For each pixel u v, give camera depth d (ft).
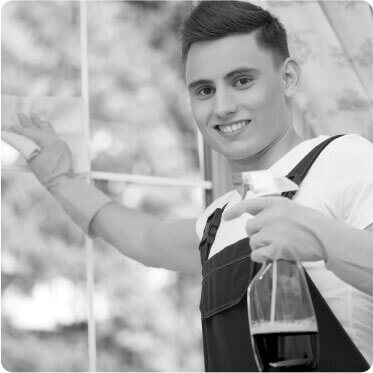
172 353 10.50
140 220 9.71
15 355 9.47
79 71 10.26
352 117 10.70
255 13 7.82
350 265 6.26
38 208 9.83
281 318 5.80
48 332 9.71
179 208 10.77
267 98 7.72
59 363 9.72
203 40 7.78
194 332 10.69
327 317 6.75
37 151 9.66
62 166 9.73
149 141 10.64
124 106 10.50
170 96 10.88
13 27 9.88
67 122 9.89
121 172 10.38
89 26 10.39
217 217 8.13
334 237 6.23
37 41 10.02
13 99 9.64
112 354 10.11
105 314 10.14
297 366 5.76
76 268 9.98
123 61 10.58
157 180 10.61
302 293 5.91
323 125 10.68
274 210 6.22
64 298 9.84
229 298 7.21
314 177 7.38
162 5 10.96
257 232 6.27
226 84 7.69
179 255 9.42
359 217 7.10
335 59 10.68
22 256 9.66
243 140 7.75
